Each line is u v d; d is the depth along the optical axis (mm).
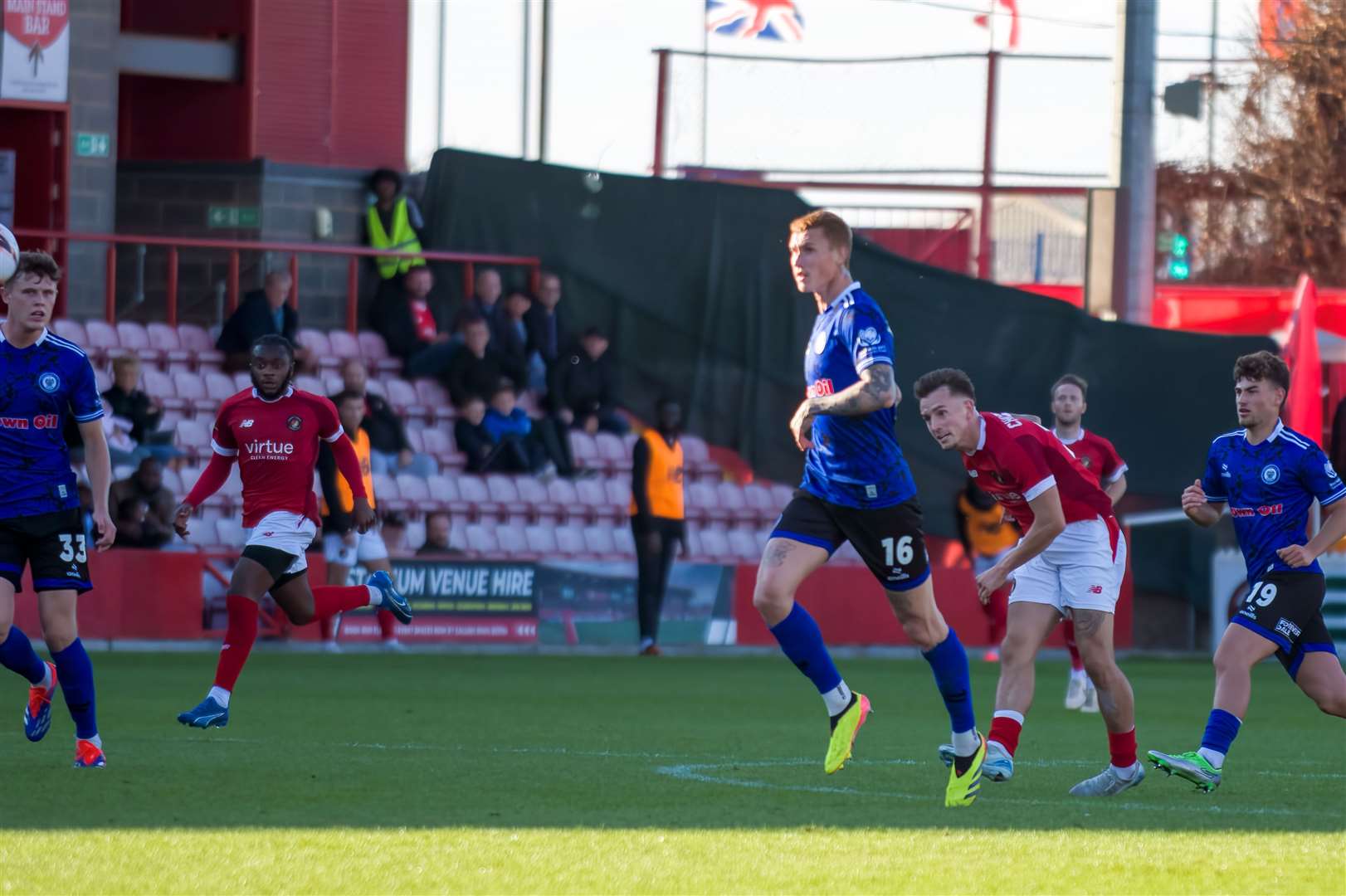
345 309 68562
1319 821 21500
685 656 58719
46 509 23828
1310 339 67688
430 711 36500
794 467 68188
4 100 64438
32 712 25578
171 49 68812
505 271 66938
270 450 30109
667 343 67312
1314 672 24688
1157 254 98750
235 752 26953
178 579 54844
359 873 16516
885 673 52938
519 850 17969
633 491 59125
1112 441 67000
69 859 16906
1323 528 24641
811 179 88750
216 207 68438
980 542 65188
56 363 23812
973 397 23016
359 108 71938
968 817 21125
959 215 88688
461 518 62281
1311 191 106625
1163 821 21219
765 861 17547
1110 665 24328
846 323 22297
